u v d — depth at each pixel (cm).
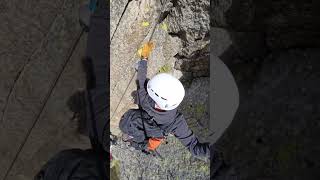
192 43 157
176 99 153
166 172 166
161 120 160
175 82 152
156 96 153
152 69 162
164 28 159
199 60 158
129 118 163
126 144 166
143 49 161
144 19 158
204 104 158
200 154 160
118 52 162
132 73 162
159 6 157
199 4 152
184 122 160
